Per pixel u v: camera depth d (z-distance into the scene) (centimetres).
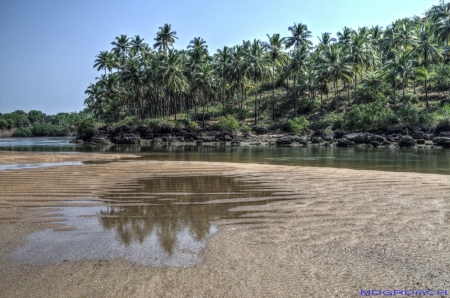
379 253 542
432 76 5572
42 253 562
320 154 2722
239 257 534
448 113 4256
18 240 629
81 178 1353
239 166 1722
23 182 1256
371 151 2998
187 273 479
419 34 6147
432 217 743
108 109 8238
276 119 6312
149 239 625
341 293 420
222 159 2323
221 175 1419
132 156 2645
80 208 867
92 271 491
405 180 1215
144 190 1098
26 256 551
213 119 6869
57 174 1465
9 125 13300
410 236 619
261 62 5788
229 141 5269
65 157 2506
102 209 855
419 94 5594
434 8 5194
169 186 1169
